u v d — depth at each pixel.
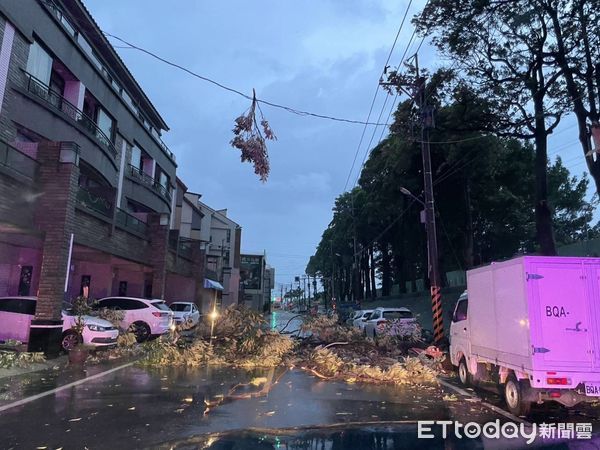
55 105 19.80
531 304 7.73
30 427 6.87
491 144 26.05
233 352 15.03
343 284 91.31
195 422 7.25
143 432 6.66
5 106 16.05
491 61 19.12
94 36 25.73
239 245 71.38
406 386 11.02
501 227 36.97
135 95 33.19
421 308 35.59
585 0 16.06
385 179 34.31
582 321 7.69
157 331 19.36
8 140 16.27
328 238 84.25
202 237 59.44
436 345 17.89
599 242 20.91
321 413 7.98
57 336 14.59
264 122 5.85
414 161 30.91
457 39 18.11
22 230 14.70
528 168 30.52
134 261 24.66
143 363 13.91
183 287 37.53
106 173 24.23
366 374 12.12
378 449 5.96
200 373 12.50
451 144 26.44
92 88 23.38
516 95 19.75
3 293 18.36
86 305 15.61
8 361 12.12
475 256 37.44
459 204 32.72
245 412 7.98
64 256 14.90
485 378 10.01
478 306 10.02
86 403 8.49
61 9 21.98
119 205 27.38
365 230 53.22
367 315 26.31
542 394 7.75
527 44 18.23
